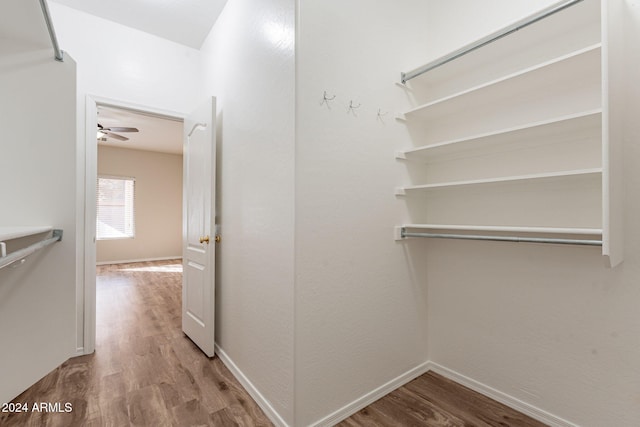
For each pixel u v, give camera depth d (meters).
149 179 7.24
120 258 6.90
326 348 1.62
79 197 2.41
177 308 3.64
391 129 1.94
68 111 1.49
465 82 1.97
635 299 1.35
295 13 1.52
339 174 1.68
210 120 2.37
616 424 1.41
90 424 1.62
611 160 1.23
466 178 1.97
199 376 2.10
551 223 1.62
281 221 1.61
